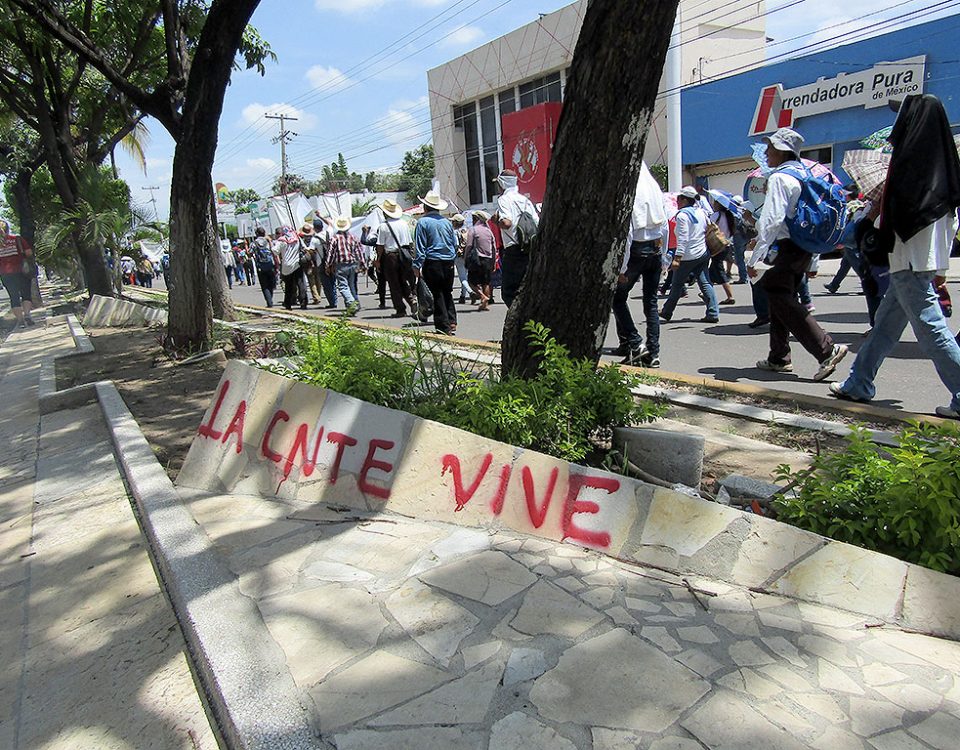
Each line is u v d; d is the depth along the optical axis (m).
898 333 4.77
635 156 3.71
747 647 2.25
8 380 9.22
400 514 3.46
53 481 4.95
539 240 3.96
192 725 2.34
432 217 9.29
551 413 3.39
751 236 11.69
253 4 7.38
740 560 2.61
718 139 22.28
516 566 2.84
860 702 1.98
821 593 2.46
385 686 2.16
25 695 2.62
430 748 1.89
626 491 2.91
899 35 17.59
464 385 4.03
